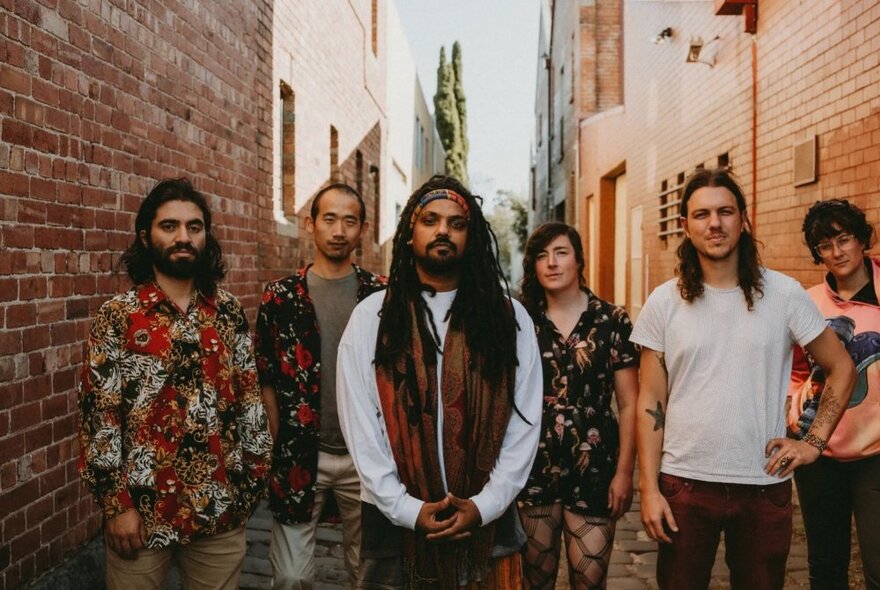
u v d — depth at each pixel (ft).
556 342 10.32
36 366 11.34
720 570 13.96
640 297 43.62
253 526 16.28
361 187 40.63
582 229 63.82
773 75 22.53
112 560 8.69
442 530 7.68
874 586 9.91
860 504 10.02
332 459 11.23
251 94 21.53
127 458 8.49
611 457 10.22
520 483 8.07
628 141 47.06
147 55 14.90
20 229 10.89
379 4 47.44
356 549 11.66
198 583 9.22
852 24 17.63
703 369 9.08
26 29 10.94
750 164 24.53
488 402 8.02
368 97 42.39
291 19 25.58
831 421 9.00
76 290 12.42
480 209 8.40
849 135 17.87
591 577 10.02
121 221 13.92
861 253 10.71
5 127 10.50
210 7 18.24
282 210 26.21
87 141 12.70
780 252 22.07
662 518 9.20
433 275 8.28
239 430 9.39
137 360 8.54
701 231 8.96
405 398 7.95
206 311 9.10
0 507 10.50
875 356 10.15
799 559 14.14
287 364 11.11
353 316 8.46
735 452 8.93
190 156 17.16
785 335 9.04
